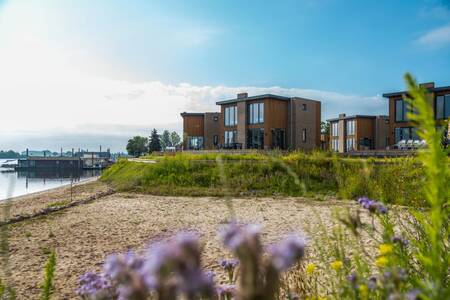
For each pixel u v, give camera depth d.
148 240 8.55
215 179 22.20
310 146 51.34
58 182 53.25
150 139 98.88
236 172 21.98
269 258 0.66
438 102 38.16
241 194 18.69
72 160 120.00
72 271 6.10
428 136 1.17
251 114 49.66
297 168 19.78
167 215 12.78
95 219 12.22
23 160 120.31
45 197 23.30
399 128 40.62
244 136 49.16
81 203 17.28
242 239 0.66
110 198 19.06
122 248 7.79
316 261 3.62
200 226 10.38
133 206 15.55
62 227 10.75
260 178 20.27
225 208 14.18
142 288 0.66
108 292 1.43
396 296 1.24
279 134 48.81
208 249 7.00
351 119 58.84
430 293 1.21
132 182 24.78
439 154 1.19
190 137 61.28
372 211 2.01
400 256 2.01
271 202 15.68
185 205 15.48
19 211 14.67
